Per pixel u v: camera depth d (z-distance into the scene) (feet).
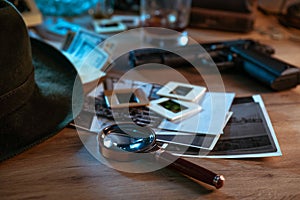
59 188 1.34
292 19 3.09
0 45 1.34
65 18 3.05
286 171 1.47
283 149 1.61
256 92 2.09
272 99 2.02
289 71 2.05
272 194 1.35
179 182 1.39
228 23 2.96
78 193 1.32
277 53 2.61
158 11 2.96
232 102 1.94
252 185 1.39
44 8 2.87
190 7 2.98
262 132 1.69
